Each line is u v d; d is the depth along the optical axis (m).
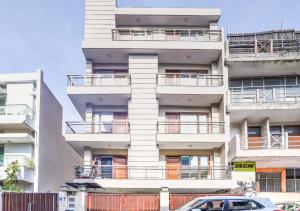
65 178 35.78
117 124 26.36
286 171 26.08
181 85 25.95
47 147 29.91
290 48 26.47
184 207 13.93
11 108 27.38
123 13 27.91
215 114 27.06
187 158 26.88
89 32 27.73
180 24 28.95
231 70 26.75
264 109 24.88
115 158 26.80
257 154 23.28
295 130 26.98
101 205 19.89
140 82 26.58
